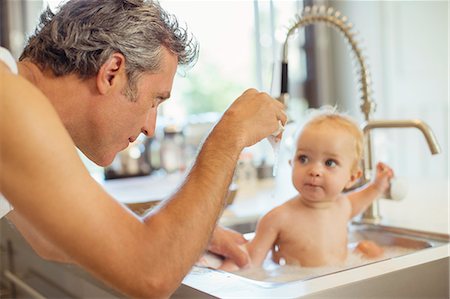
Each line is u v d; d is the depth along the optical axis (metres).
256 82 2.95
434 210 1.51
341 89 3.06
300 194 1.22
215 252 1.16
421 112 2.72
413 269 0.89
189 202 0.74
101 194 0.69
